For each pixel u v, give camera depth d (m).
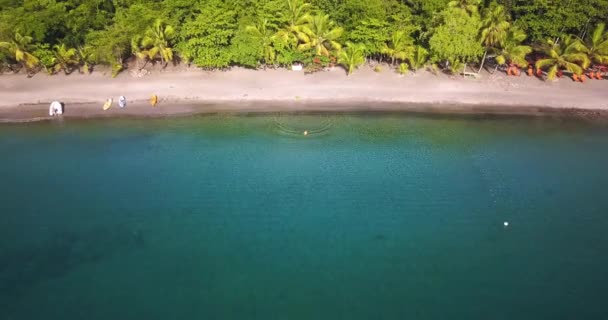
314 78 54.69
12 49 50.66
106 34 52.97
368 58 58.66
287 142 43.28
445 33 50.47
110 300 27.52
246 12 54.41
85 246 31.31
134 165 39.75
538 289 28.06
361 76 55.22
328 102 50.25
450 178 38.09
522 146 42.91
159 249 31.11
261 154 41.31
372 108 49.34
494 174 38.69
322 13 54.78
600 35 50.66
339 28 53.50
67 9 56.28
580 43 50.72
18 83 52.59
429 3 54.22
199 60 52.91
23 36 51.22
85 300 27.53
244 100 50.47
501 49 52.59
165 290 28.17
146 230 32.69
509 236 32.09
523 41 57.47
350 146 42.72
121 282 28.69
